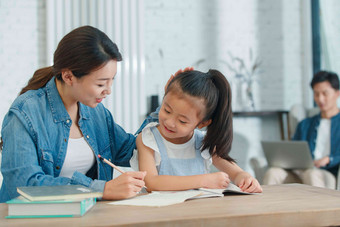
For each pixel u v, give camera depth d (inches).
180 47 152.3
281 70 159.2
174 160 57.7
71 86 48.4
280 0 159.0
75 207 35.8
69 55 46.1
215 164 60.4
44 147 49.9
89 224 32.8
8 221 34.4
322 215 38.7
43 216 35.7
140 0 144.0
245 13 156.6
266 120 156.6
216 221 35.3
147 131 58.5
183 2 152.6
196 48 153.3
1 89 141.1
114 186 43.9
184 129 52.6
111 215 36.1
